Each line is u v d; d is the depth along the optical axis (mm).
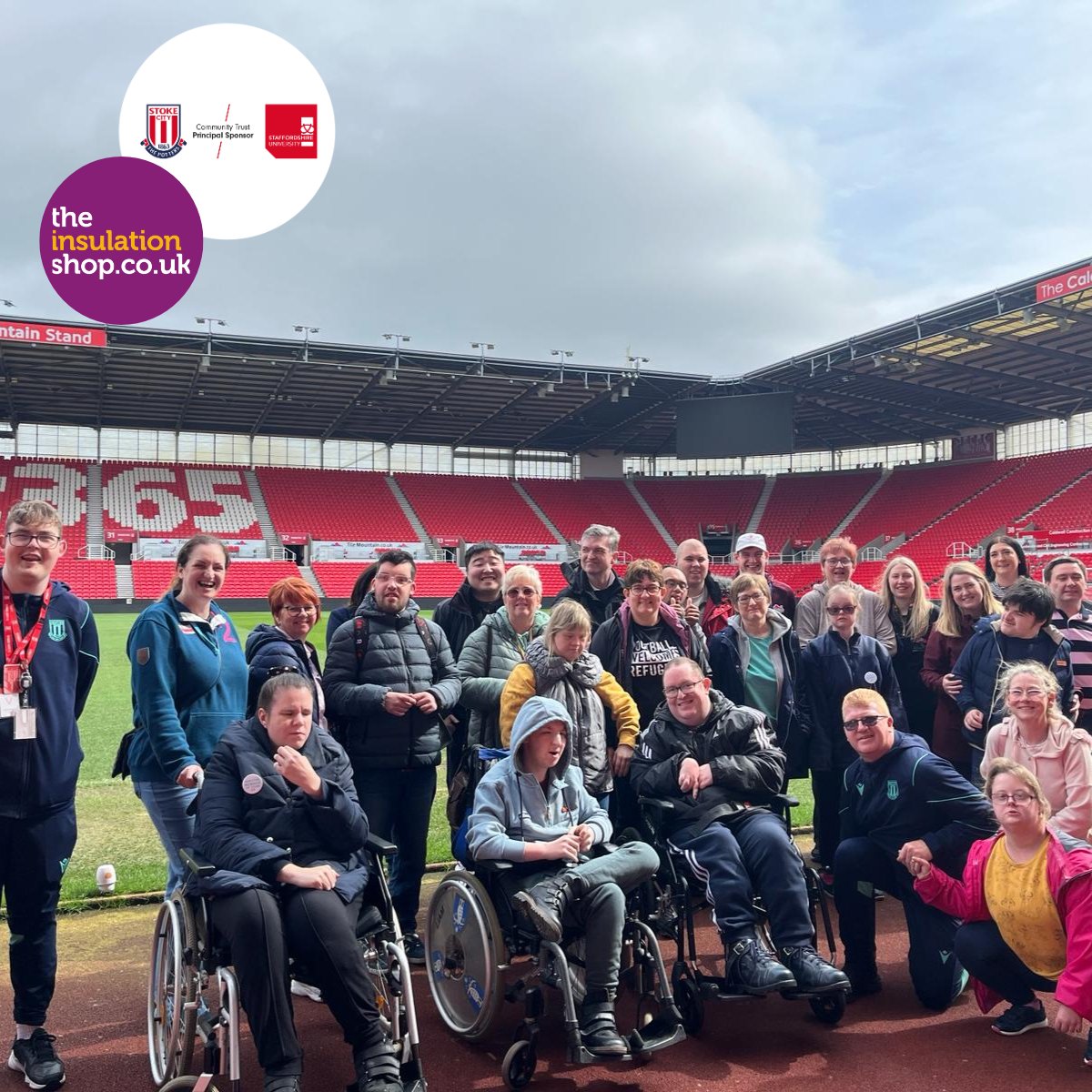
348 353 26328
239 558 33812
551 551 38219
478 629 5066
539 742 3869
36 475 34062
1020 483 35875
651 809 4258
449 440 40125
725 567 38312
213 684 4051
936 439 40625
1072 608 5453
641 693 4938
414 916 4652
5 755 3342
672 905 4055
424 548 36969
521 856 3604
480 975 3559
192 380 28250
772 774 4184
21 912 3430
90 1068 3467
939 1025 3826
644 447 42875
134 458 36531
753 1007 4035
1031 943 3580
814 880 4098
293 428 36594
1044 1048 3582
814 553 37969
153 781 3920
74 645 3596
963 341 24906
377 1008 3184
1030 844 3660
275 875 3240
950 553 34188
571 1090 3299
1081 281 18703
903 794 4070
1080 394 30906
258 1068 3467
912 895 4020
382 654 4539
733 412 32562
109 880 5449
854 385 31047
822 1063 3480
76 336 22688
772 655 5336
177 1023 3176
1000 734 4488
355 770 4488
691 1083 3342
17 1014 3441
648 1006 3879
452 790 4602
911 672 6051
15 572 3428
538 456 43156
